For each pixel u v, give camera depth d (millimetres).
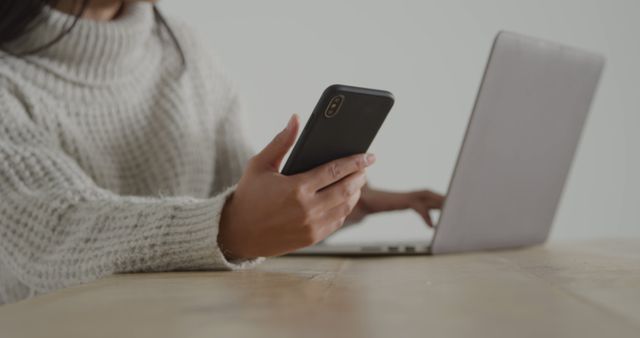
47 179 907
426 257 962
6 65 1178
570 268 645
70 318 375
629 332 278
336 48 2742
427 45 2770
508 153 1059
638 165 2816
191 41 1516
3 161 916
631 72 2803
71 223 819
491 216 1069
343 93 686
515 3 2773
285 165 728
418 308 377
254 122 2723
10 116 1052
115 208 792
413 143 2781
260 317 355
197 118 1467
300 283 563
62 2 1245
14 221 851
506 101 1013
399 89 2771
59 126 1212
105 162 1299
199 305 413
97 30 1232
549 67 1064
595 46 2803
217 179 1566
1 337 322
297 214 701
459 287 491
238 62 2707
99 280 643
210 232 712
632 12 2797
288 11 2721
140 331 318
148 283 590
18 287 1082
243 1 2701
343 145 737
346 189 725
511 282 520
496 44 964
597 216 2842
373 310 374
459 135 2779
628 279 507
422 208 1408
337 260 951
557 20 2795
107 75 1285
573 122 1174
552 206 1219
